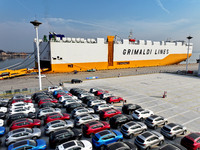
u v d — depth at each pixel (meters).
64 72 60.50
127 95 27.55
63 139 11.59
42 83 38.88
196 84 37.66
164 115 18.64
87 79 44.62
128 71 63.72
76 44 61.31
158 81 41.62
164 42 90.88
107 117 16.64
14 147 9.84
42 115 16.58
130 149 10.08
